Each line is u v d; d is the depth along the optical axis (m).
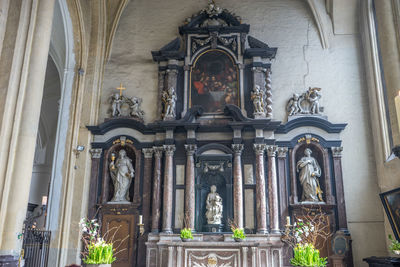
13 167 9.70
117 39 16.42
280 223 13.97
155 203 14.21
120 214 14.40
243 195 14.22
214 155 14.46
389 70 11.83
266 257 12.98
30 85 10.26
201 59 15.95
